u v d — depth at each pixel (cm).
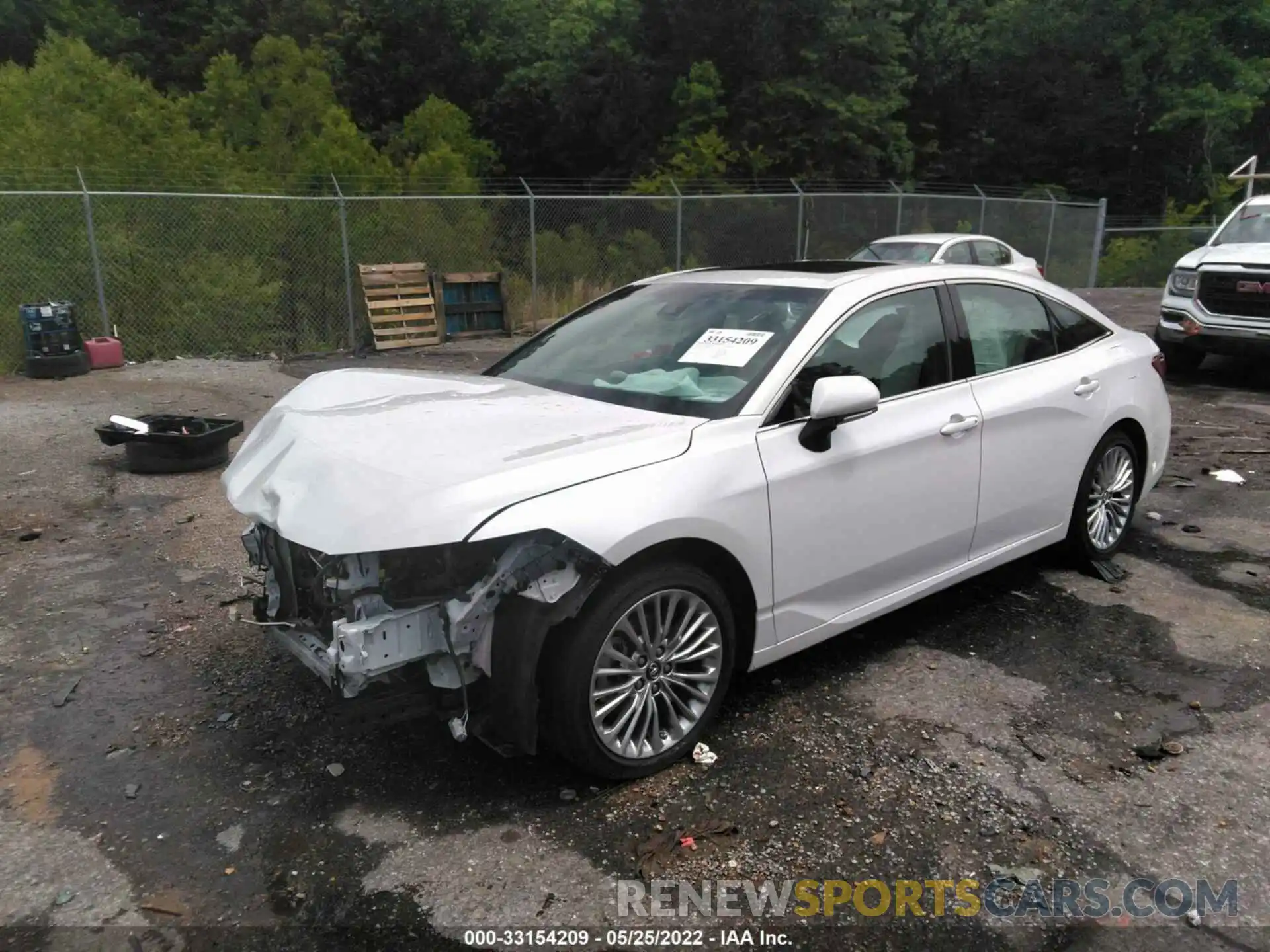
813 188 2612
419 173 2155
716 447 330
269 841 290
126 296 1337
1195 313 1032
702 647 331
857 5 2617
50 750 341
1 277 1271
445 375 434
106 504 636
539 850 286
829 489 358
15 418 909
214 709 368
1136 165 3431
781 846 288
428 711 307
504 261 1633
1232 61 3180
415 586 297
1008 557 455
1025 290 476
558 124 3083
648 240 1741
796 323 378
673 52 2794
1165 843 290
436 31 3219
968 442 412
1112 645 426
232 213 1407
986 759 334
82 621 449
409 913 261
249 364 1302
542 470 295
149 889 270
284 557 328
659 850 286
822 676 396
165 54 3209
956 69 3447
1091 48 3328
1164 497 651
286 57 2347
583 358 418
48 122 1691
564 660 297
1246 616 457
